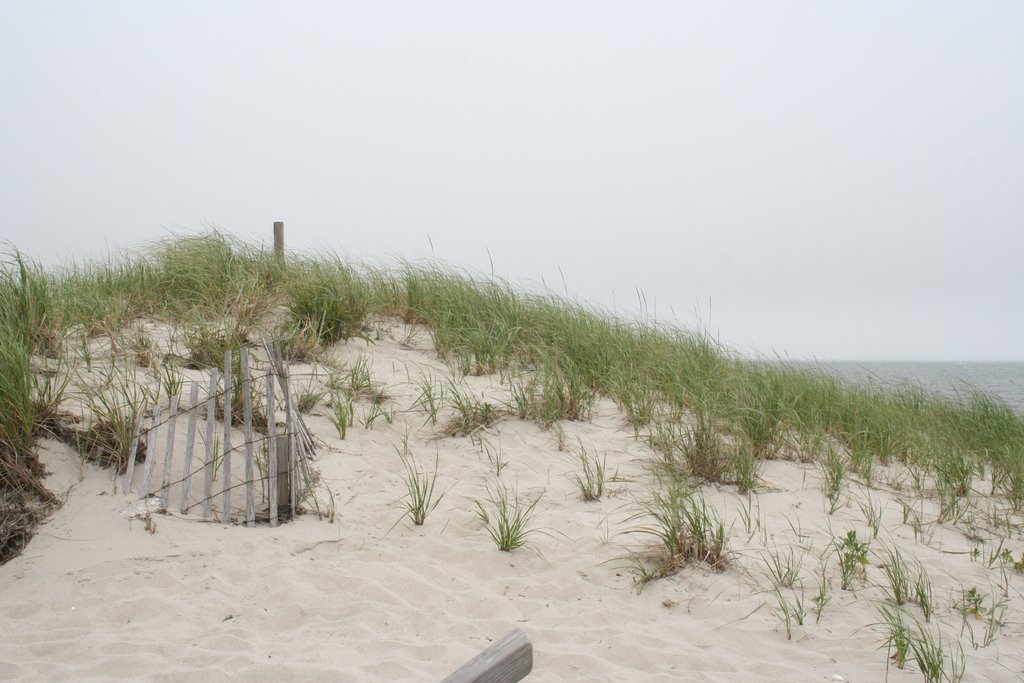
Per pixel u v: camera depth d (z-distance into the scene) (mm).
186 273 8539
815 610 4320
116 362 6434
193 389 5207
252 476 4988
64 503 4730
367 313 8836
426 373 7855
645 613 4238
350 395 6840
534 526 5191
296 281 8609
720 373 8445
